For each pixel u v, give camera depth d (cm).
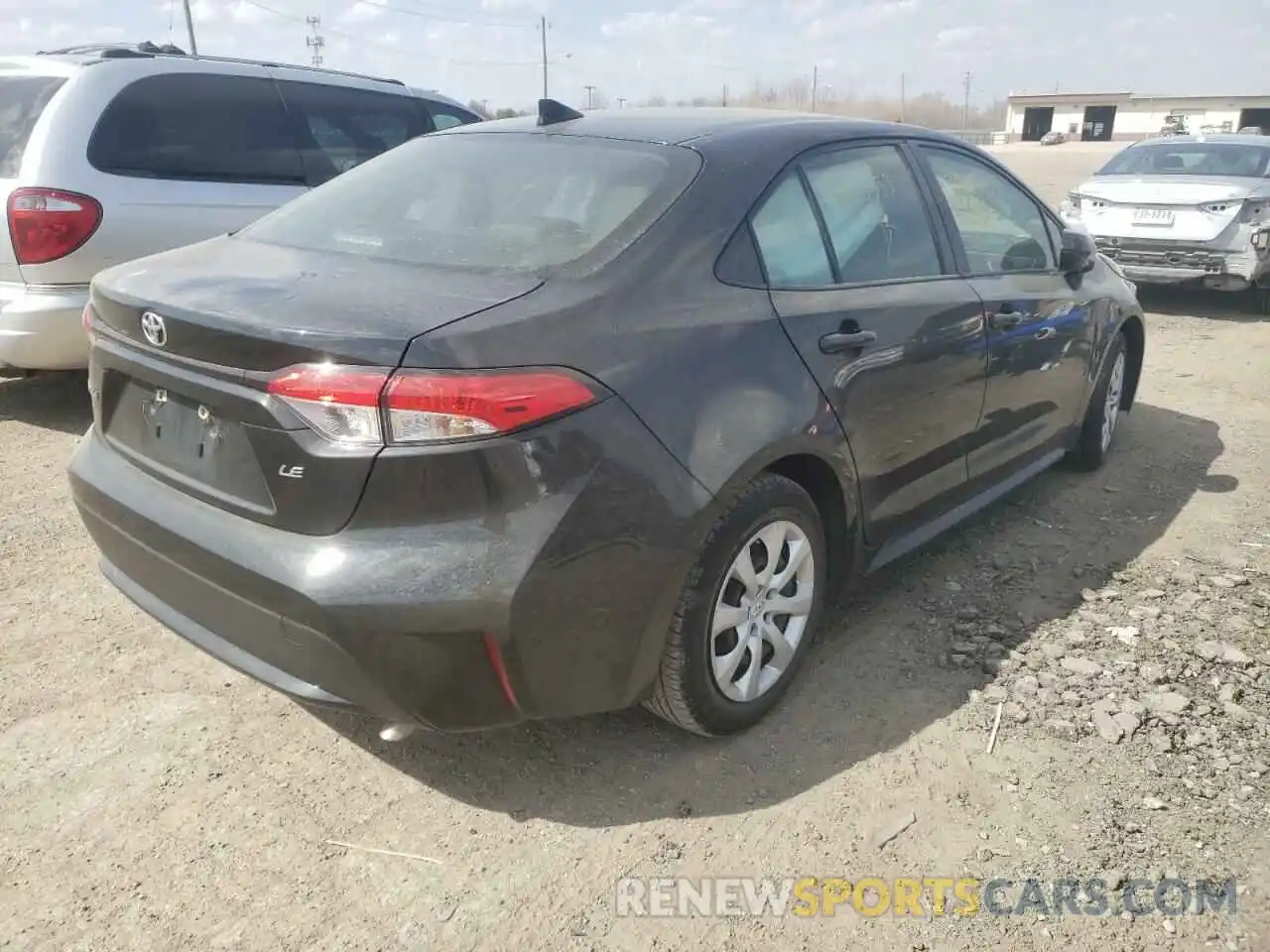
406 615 220
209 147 574
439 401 215
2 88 541
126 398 276
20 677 316
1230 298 1032
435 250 276
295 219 322
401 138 702
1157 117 8000
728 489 257
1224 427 593
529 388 224
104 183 516
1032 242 429
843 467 303
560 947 223
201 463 250
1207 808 263
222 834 254
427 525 222
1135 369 551
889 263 337
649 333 252
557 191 291
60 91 519
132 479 271
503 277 254
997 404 386
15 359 510
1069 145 7369
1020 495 480
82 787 269
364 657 225
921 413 337
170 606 267
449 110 748
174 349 245
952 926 228
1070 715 301
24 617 351
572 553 229
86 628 346
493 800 267
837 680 321
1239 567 400
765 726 297
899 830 256
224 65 597
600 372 238
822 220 314
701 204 281
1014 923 229
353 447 219
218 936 224
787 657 298
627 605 243
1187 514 457
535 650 231
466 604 221
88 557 397
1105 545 422
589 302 246
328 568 223
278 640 235
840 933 227
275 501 231
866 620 358
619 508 236
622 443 237
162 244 539
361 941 223
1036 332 404
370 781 273
